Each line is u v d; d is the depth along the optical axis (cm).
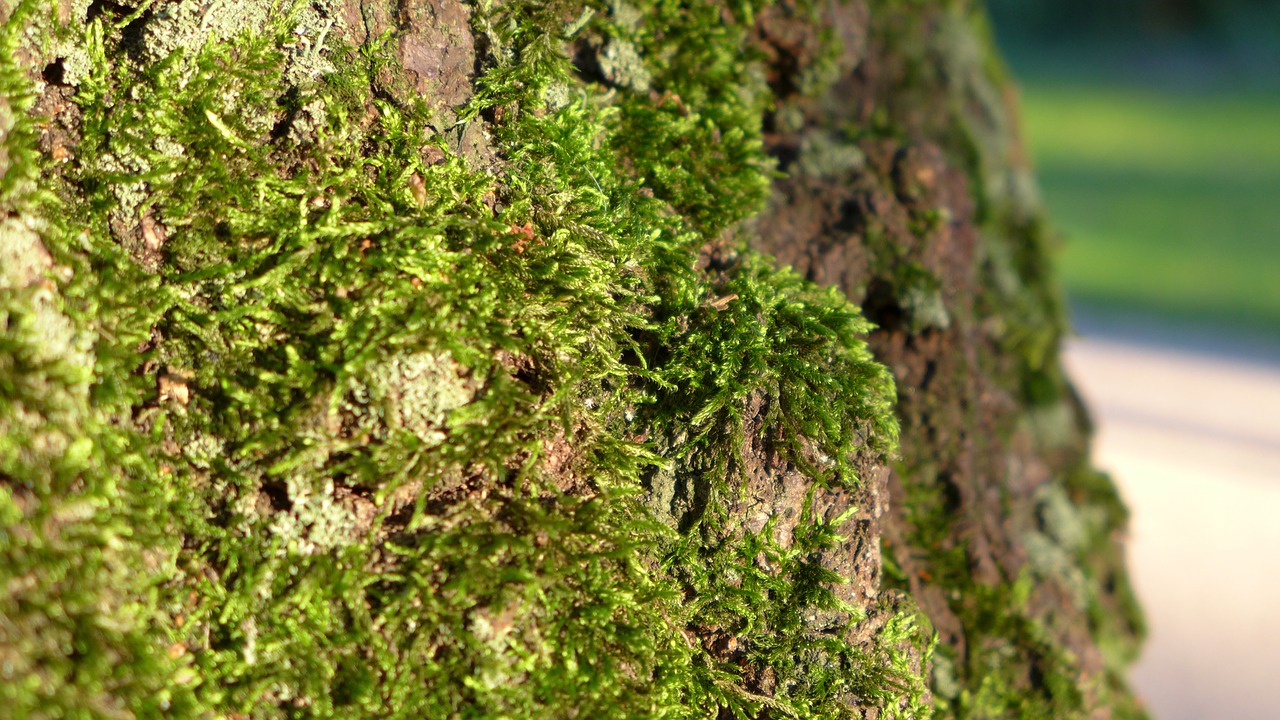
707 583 34
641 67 37
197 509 32
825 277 39
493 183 34
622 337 34
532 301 33
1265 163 176
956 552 39
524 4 35
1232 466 88
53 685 29
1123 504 46
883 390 35
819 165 41
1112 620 44
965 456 40
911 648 35
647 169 36
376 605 32
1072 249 150
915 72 44
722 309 35
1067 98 219
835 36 41
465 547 32
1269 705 57
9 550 30
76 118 32
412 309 32
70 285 31
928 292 40
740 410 34
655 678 33
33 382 30
